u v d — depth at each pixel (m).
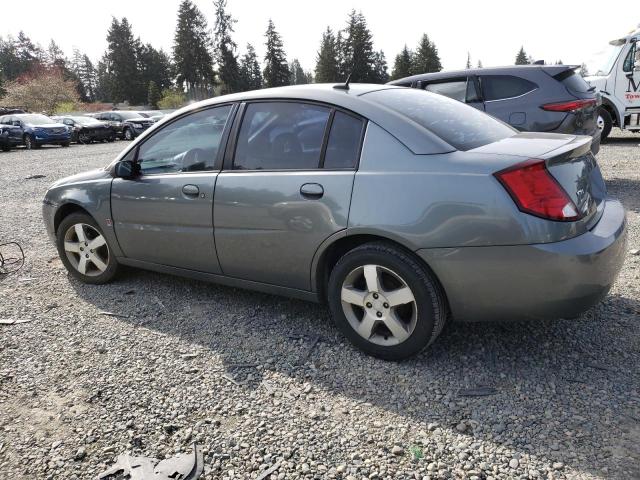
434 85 7.53
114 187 4.08
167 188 3.74
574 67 7.02
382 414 2.56
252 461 2.28
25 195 9.52
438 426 2.45
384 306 2.94
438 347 3.15
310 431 2.46
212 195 3.49
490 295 2.66
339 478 2.16
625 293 3.75
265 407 2.66
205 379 2.94
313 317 3.68
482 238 2.58
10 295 4.32
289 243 3.20
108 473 2.24
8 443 2.46
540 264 2.51
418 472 2.16
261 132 3.39
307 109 3.24
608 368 2.83
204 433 2.47
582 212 2.65
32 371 3.08
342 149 3.04
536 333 3.25
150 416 2.62
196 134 3.71
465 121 3.25
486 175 2.58
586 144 2.90
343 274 3.04
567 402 2.56
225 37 80.00
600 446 2.25
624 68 11.32
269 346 3.29
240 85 81.44
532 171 2.53
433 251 2.69
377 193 2.83
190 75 81.56
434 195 2.68
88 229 4.44
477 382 2.77
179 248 3.80
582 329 3.26
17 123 23.50
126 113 30.67
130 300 4.12
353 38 82.38
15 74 98.69
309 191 3.06
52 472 2.26
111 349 3.32
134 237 4.05
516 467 2.16
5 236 6.36
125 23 86.50
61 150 21.95
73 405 2.73
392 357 2.99
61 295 4.29
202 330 3.55
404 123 2.91
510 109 6.96
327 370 2.98
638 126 11.53
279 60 84.00
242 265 3.51
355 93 3.21
